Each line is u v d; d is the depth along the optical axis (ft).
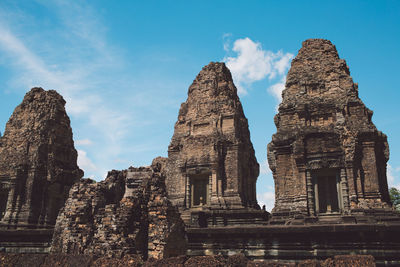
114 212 65.31
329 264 47.47
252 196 144.05
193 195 136.56
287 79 105.09
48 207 122.72
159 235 63.93
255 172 150.20
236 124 140.05
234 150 135.03
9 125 133.08
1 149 129.18
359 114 93.09
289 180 94.43
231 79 157.58
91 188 77.41
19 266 58.90
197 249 75.00
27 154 125.49
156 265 51.65
